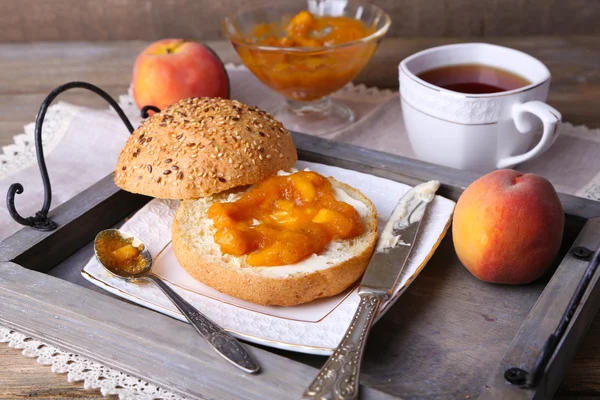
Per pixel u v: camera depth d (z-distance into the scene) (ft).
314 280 1.83
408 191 2.05
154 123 2.08
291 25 2.63
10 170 2.40
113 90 2.80
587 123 2.54
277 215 1.93
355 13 2.68
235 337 1.76
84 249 2.03
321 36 2.64
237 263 1.85
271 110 2.66
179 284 1.90
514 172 1.89
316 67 2.42
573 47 2.97
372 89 2.77
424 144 2.27
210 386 1.71
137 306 1.82
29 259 1.94
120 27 3.18
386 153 2.19
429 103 2.19
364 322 1.76
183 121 2.06
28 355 1.83
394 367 1.74
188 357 1.71
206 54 2.53
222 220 1.88
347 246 1.90
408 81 2.22
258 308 1.84
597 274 1.82
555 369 1.70
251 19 2.68
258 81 2.82
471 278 1.93
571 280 1.80
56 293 1.83
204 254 1.88
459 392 1.70
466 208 1.88
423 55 2.34
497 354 1.76
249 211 1.93
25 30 3.18
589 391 1.76
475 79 2.34
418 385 1.71
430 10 3.08
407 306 1.86
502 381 1.63
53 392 1.78
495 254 1.84
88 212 2.03
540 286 1.90
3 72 2.93
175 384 1.74
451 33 3.12
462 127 2.17
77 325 1.80
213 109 2.09
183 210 1.99
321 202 1.94
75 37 3.20
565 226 1.99
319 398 1.61
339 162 2.18
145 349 1.74
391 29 3.13
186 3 3.14
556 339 1.67
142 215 2.05
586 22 3.07
